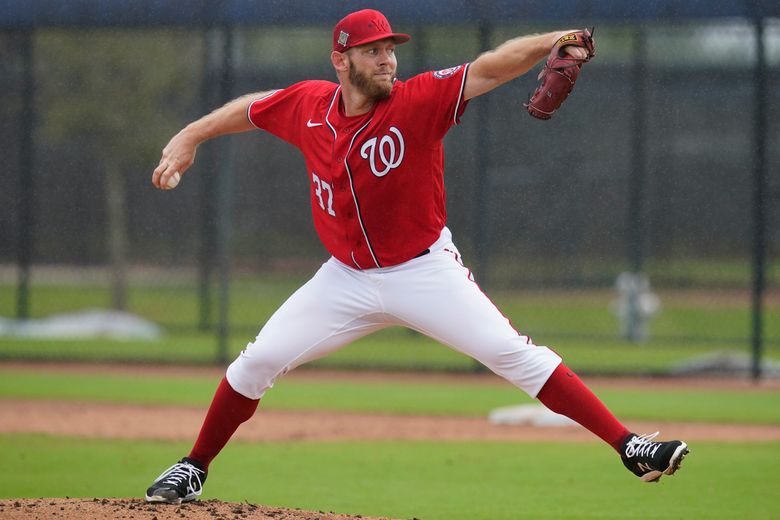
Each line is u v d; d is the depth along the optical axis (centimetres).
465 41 4391
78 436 2759
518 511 1892
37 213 4884
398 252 1494
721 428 2969
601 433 1464
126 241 4894
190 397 3488
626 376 4106
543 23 3931
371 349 4834
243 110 1598
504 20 3944
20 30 4181
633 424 3033
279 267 4797
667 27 4153
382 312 1527
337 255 1533
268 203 4762
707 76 4734
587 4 3903
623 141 4588
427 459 2461
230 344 4738
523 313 5047
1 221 4828
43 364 4309
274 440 2733
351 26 1420
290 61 4572
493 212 4631
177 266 4891
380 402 3459
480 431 2919
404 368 4238
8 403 3334
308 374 4181
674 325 5262
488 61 1402
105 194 4891
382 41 1416
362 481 2186
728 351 4903
